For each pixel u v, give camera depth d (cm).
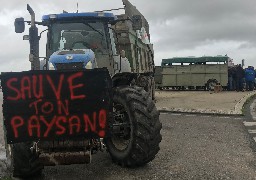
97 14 635
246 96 1770
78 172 478
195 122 959
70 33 632
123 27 1059
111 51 639
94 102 402
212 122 955
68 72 397
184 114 1156
